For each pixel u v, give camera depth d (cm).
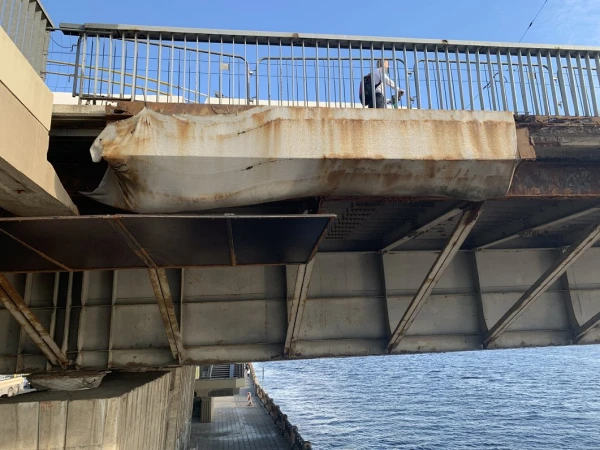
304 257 781
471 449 3912
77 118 637
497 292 1261
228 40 756
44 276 1098
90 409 887
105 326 1095
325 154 633
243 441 3066
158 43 732
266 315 1143
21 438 862
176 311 1111
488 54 800
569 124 735
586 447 3897
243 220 603
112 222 589
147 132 612
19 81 519
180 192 633
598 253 1322
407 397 6738
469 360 13375
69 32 714
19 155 516
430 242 1272
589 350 16250
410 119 667
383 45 783
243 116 636
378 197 730
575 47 815
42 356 1069
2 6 576
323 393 7444
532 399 6175
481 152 670
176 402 1741
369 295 1220
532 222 1075
